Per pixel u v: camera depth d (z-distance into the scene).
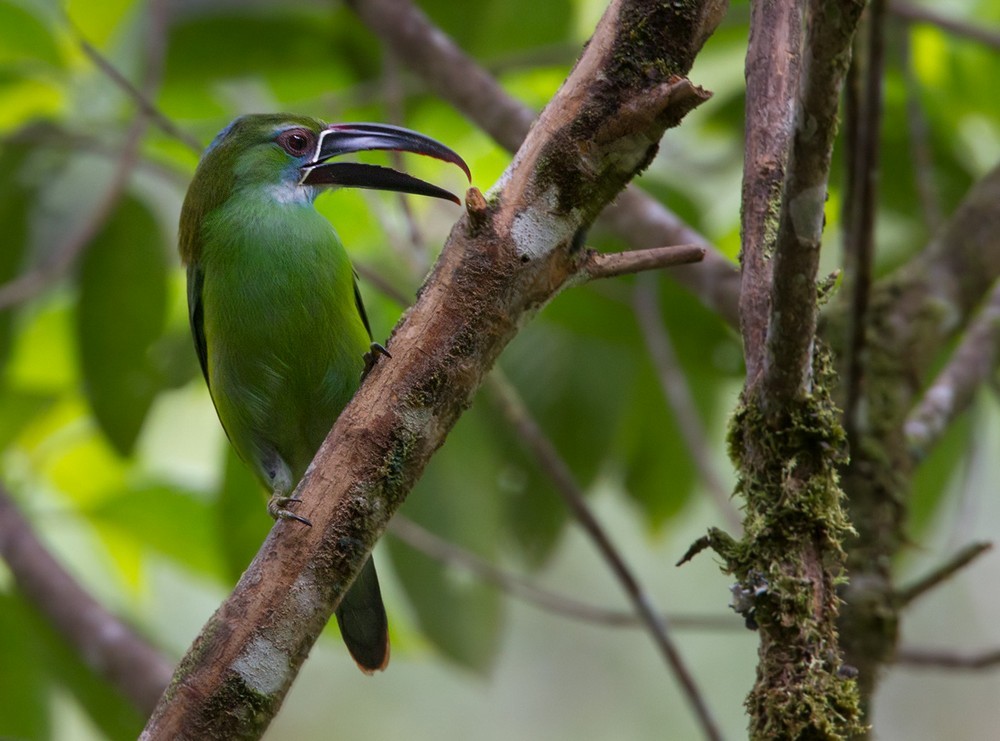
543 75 11.45
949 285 8.86
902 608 7.72
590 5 11.78
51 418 11.50
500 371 9.31
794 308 5.14
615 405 10.16
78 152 10.33
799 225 4.98
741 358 10.20
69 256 9.22
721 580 14.76
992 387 9.15
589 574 15.01
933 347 8.65
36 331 11.45
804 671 5.11
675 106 5.36
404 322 5.50
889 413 8.29
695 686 8.41
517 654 15.35
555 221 5.47
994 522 14.62
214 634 5.22
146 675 9.61
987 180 9.30
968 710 15.34
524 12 10.81
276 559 5.30
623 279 9.89
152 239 10.12
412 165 11.57
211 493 10.77
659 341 9.56
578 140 5.43
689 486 10.90
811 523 5.35
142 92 9.75
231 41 10.78
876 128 7.52
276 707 5.25
